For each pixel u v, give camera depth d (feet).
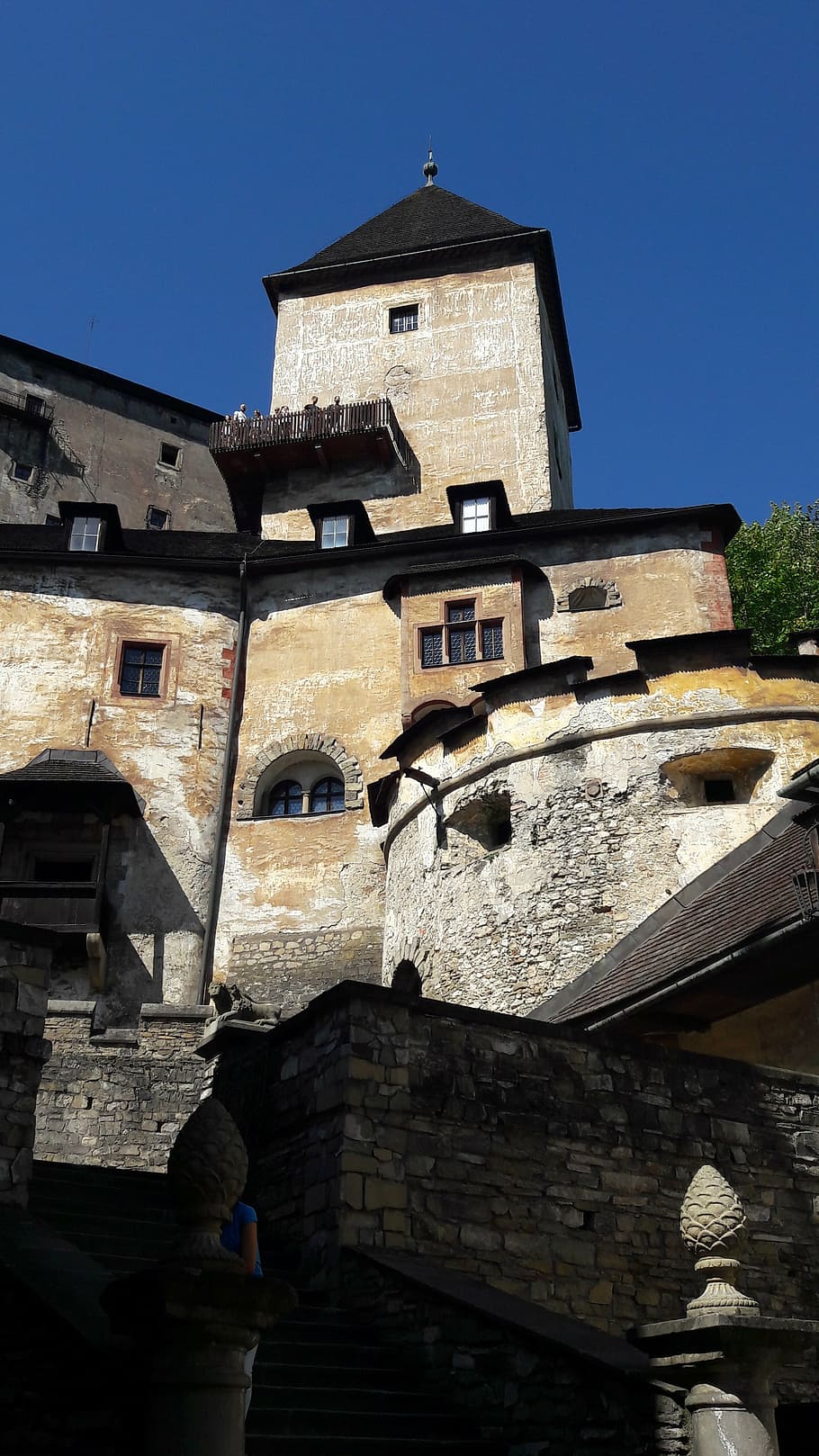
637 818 60.39
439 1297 27.37
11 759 87.04
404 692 85.76
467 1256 31.63
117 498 126.62
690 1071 38.01
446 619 87.40
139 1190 36.35
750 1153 37.86
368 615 91.20
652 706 62.54
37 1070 31.86
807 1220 37.99
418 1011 33.99
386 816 77.36
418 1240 31.22
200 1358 18.67
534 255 116.78
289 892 83.30
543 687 65.92
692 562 87.04
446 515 106.32
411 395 112.98
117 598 92.63
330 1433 23.93
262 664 91.40
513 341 113.39
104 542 95.71
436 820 67.67
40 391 126.00
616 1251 34.06
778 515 126.52
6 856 82.89
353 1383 26.53
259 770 87.45
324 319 118.62
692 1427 21.81
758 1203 37.24
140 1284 18.80
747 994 42.91
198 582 94.12
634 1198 35.06
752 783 61.00
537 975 59.36
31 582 92.48
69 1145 54.29
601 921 58.85
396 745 72.84
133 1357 19.90
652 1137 36.19
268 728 88.99
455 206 129.90
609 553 88.63
